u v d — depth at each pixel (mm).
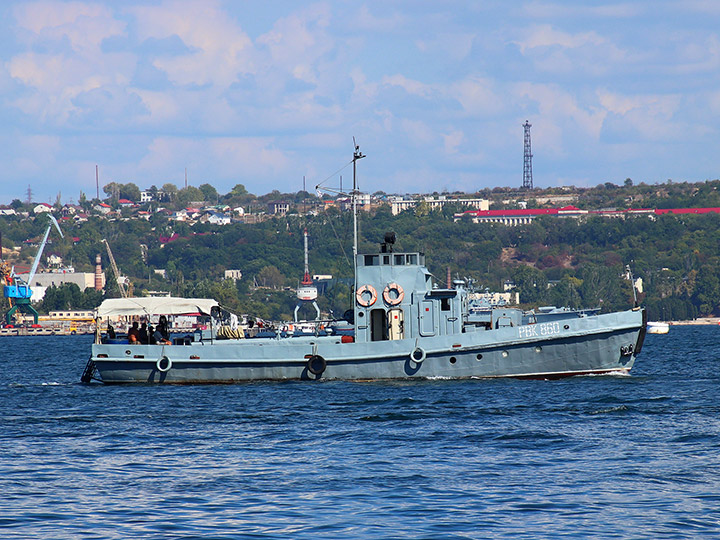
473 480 108750
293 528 91750
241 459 122375
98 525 93625
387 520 93938
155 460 122750
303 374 193500
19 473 115812
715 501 99000
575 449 124250
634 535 88812
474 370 190000
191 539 88938
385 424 145375
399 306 193625
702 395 173750
